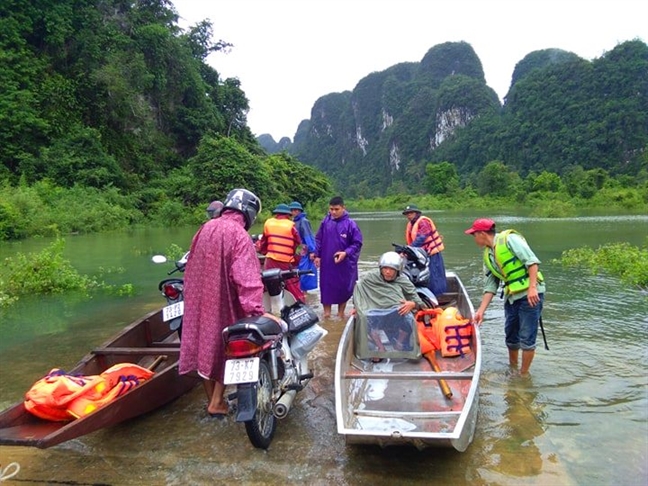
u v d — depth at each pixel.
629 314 6.87
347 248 6.75
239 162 32.78
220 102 51.47
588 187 56.16
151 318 5.18
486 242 4.72
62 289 9.34
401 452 3.34
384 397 4.02
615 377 4.61
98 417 3.11
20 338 6.29
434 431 3.34
